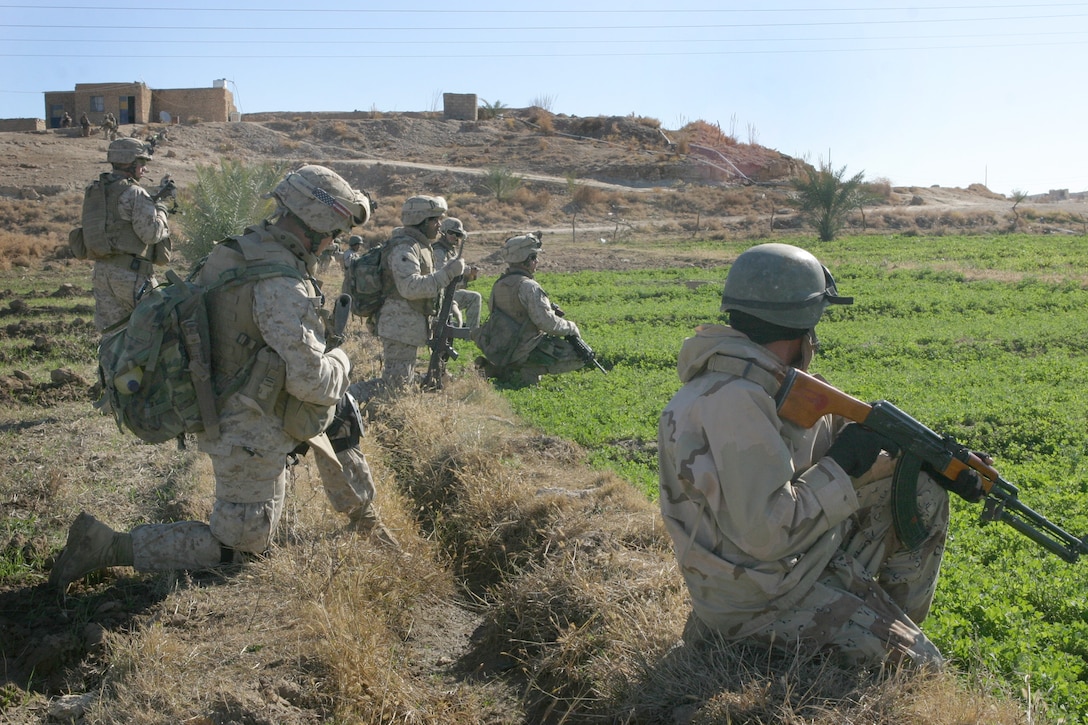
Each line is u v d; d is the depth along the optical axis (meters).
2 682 4.08
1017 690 3.56
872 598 3.29
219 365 4.69
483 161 59.25
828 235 37.81
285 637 4.21
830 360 13.48
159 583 4.81
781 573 3.19
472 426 7.57
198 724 3.57
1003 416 9.30
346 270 9.33
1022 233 39.97
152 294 4.71
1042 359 12.99
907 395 10.55
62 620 4.57
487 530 5.79
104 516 5.89
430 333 9.41
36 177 40.91
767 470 3.07
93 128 54.31
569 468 7.05
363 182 52.72
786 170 60.03
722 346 3.28
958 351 13.98
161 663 3.90
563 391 10.73
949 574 4.95
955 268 26.72
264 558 4.90
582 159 59.44
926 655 3.20
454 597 5.26
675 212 48.47
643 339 15.00
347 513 5.37
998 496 3.38
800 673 3.14
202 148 56.31
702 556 3.25
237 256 4.70
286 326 4.59
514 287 10.91
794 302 3.25
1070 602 4.60
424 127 65.56
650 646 3.79
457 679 4.32
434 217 9.09
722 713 3.07
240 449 4.77
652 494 6.47
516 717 3.96
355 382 9.53
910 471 3.29
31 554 5.28
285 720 3.65
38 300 17.38
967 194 62.62
